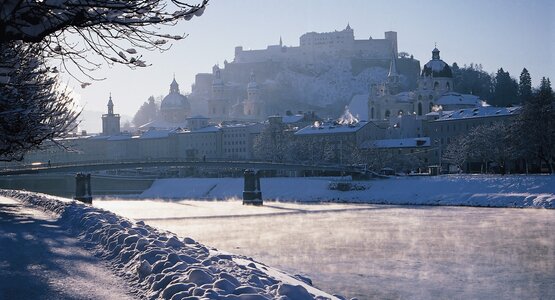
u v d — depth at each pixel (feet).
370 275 188.03
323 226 345.92
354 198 570.46
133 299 46.62
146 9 46.19
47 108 112.98
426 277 186.19
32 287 50.57
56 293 48.26
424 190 533.14
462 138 654.53
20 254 68.90
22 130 109.50
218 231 322.55
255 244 265.34
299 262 213.66
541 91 518.78
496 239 278.26
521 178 485.15
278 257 224.94
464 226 334.85
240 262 67.36
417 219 381.40
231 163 561.43
